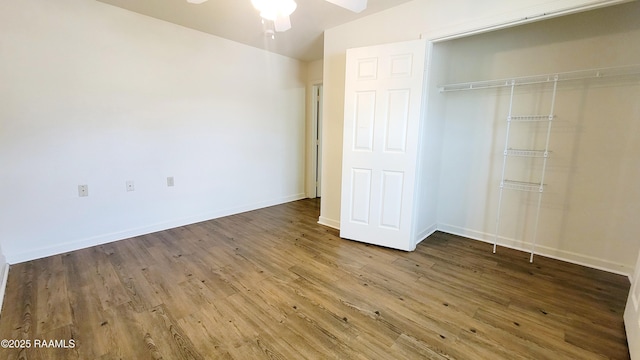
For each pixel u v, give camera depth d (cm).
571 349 162
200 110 359
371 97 287
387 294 214
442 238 329
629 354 157
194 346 161
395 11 278
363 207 307
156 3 275
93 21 272
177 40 328
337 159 348
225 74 377
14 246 252
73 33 263
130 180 312
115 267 250
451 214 343
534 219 287
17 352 154
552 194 275
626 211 242
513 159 293
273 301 204
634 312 162
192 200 367
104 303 199
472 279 237
